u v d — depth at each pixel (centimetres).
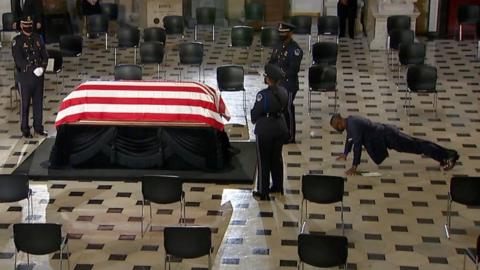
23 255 953
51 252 877
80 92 1175
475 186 978
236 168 1177
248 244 981
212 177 1145
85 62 1694
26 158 1214
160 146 1160
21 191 998
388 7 1802
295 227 1022
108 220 1038
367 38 1895
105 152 1173
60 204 1079
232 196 1102
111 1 1959
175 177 977
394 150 1248
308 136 1310
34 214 1052
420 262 945
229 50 1791
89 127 1162
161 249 970
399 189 1127
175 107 1158
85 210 1064
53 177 1150
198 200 1090
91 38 1880
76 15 1925
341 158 1186
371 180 1152
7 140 1284
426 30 1962
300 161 1215
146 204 1080
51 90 1516
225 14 2030
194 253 867
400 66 1631
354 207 1075
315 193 984
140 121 1157
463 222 1038
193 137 1157
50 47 1823
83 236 998
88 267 932
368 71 1653
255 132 1075
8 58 1728
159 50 1515
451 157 1170
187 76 1598
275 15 2017
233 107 1430
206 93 1173
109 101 1166
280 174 1100
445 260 950
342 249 840
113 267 932
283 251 966
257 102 1070
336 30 1736
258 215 1052
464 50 1820
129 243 984
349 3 1880
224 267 930
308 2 2058
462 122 1375
